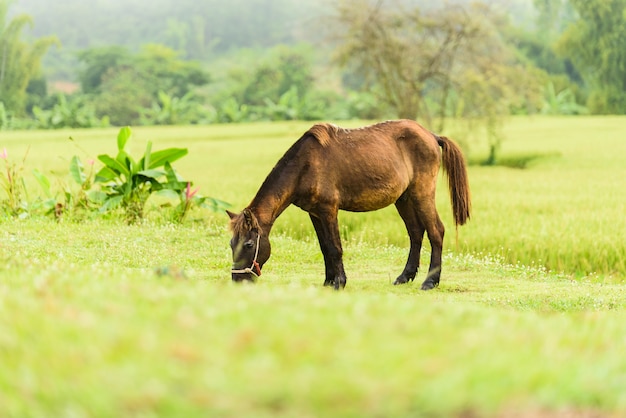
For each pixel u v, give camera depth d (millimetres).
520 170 35844
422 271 13828
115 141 52625
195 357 3744
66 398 3439
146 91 116938
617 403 3846
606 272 15711
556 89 96062
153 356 3758
